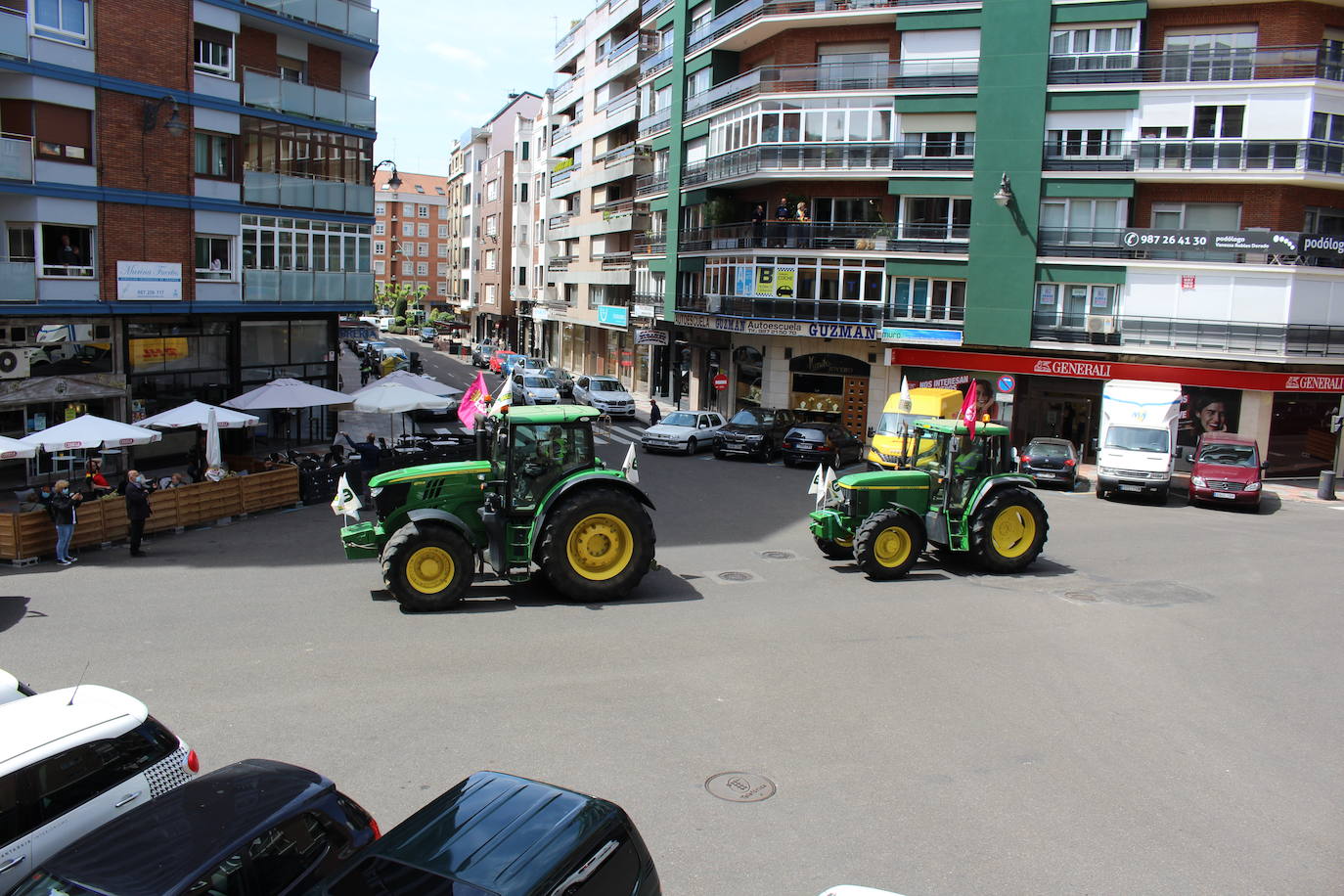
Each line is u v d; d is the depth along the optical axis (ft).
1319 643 40.88
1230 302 94.27
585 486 44.70
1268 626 43.29
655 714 30.86
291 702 31.09
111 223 75.46
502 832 16.85
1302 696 34.30
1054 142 100.73
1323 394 97.40
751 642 38.73
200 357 85.25
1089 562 56.18
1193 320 95.71
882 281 108.78
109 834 17.47
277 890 17.31
